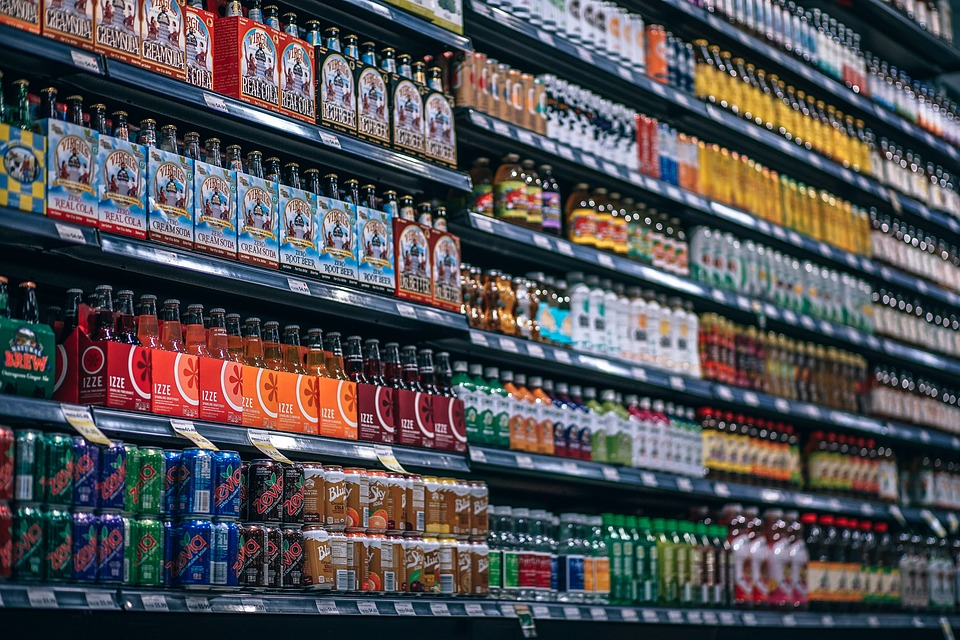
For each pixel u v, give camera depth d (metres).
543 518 5.46
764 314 6.94
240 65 4.32
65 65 3.79
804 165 7.54
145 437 3.88
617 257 6.03
